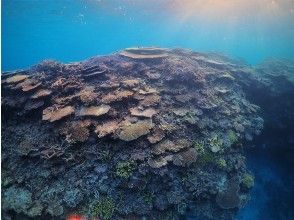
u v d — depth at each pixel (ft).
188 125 10.18
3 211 7.39
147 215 7.84
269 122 16.11
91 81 11.52
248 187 10.25
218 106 11.93
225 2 36.86
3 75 11.98
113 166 8.34
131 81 11.46
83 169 8.27
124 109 10.00
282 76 17.11
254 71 17.89
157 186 8.27
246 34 90.07
